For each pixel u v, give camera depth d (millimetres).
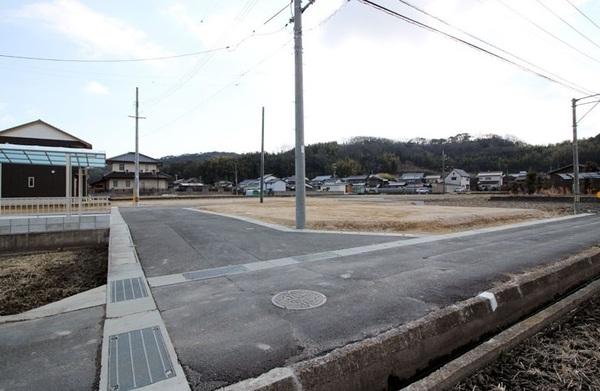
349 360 2387
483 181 72688
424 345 2854
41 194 16922
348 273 5008
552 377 2707
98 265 7230
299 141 9891
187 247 7008
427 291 4141
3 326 3219
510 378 2684
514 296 3895
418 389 2350
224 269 5277
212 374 2314
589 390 2551
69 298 4074
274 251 6656
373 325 3129
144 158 49875
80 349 2727
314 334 2939
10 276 6270
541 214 15984
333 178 80812
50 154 12367
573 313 4066
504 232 9945
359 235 8797
